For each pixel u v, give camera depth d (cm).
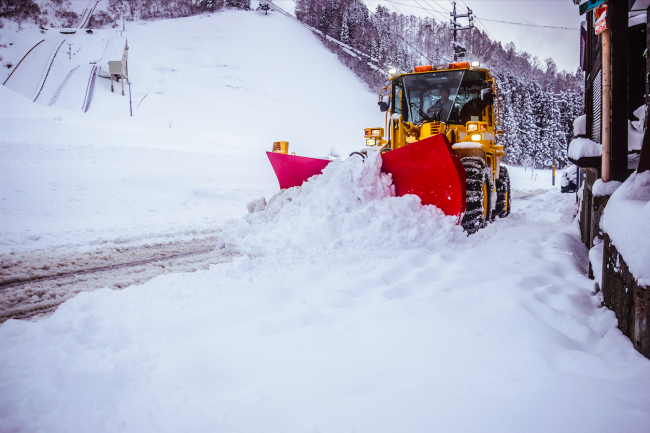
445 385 157
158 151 1761
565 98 5728
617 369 168
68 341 208
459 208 494
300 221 506
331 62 9862
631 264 188
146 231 696
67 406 155
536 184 3055
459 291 297
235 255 472
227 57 9138
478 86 688
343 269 363
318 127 6662
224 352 202
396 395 150
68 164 1183
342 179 514
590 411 129
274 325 234
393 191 541
